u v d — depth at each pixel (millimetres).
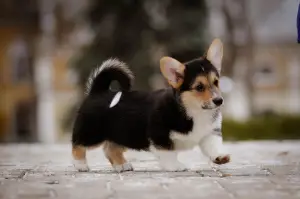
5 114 36188
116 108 7543
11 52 36406
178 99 7098
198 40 24891
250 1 32938
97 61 24969
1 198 5602
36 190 6012
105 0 25641
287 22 44094
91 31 26141
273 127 21438
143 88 24766
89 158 9719
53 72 38500
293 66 44281
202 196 5562
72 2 34469
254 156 9898
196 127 7109
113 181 6535
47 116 37031
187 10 25547
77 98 25547
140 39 25391
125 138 7457
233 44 30406
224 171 7379
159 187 6070
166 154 7297
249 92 31469
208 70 7133
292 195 5602
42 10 35250
